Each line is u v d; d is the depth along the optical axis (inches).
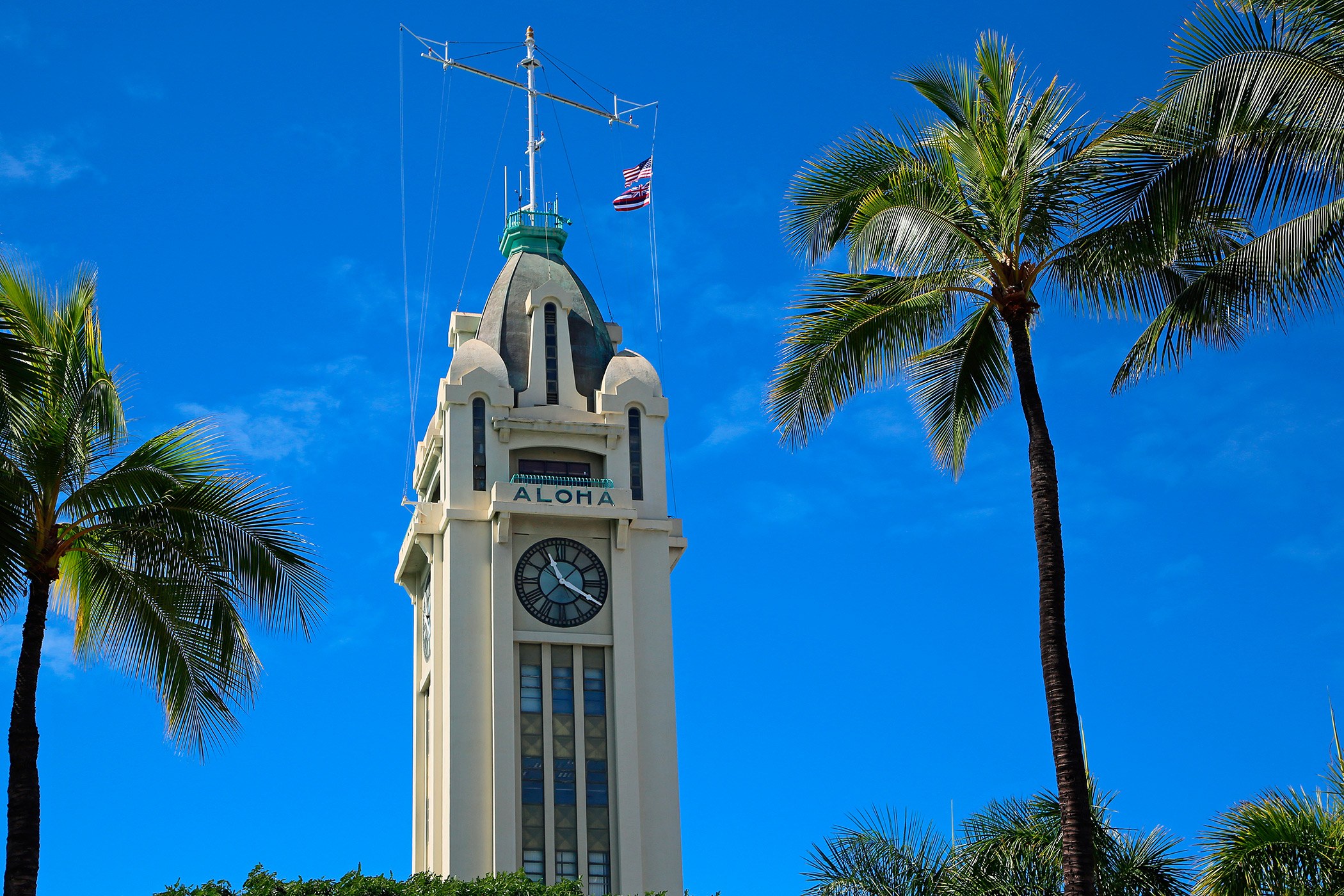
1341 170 1457.9
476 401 3981.3
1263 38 1476.4
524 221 4375.0
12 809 1582.2
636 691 3804.1
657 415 4067.4
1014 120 1691.7
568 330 4153.5
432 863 3690.9
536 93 4517.7
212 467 1758.1
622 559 3878.0
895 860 1845.5
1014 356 1670.8
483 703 3722.9
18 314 1696.6
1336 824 1736.0
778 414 1759.4
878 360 1745.8
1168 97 1508.4
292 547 1750.7
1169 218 1546.5
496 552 3818.9
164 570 1731.1
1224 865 1744.6
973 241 1678.2
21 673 1630.2
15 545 1614.2
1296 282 1513.3
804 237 1774.1
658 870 3673.7
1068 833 1524.4
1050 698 1567.4
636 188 4178.2
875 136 1759.4
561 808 3666.3
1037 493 1626.5
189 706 1750.7
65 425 1672.0
